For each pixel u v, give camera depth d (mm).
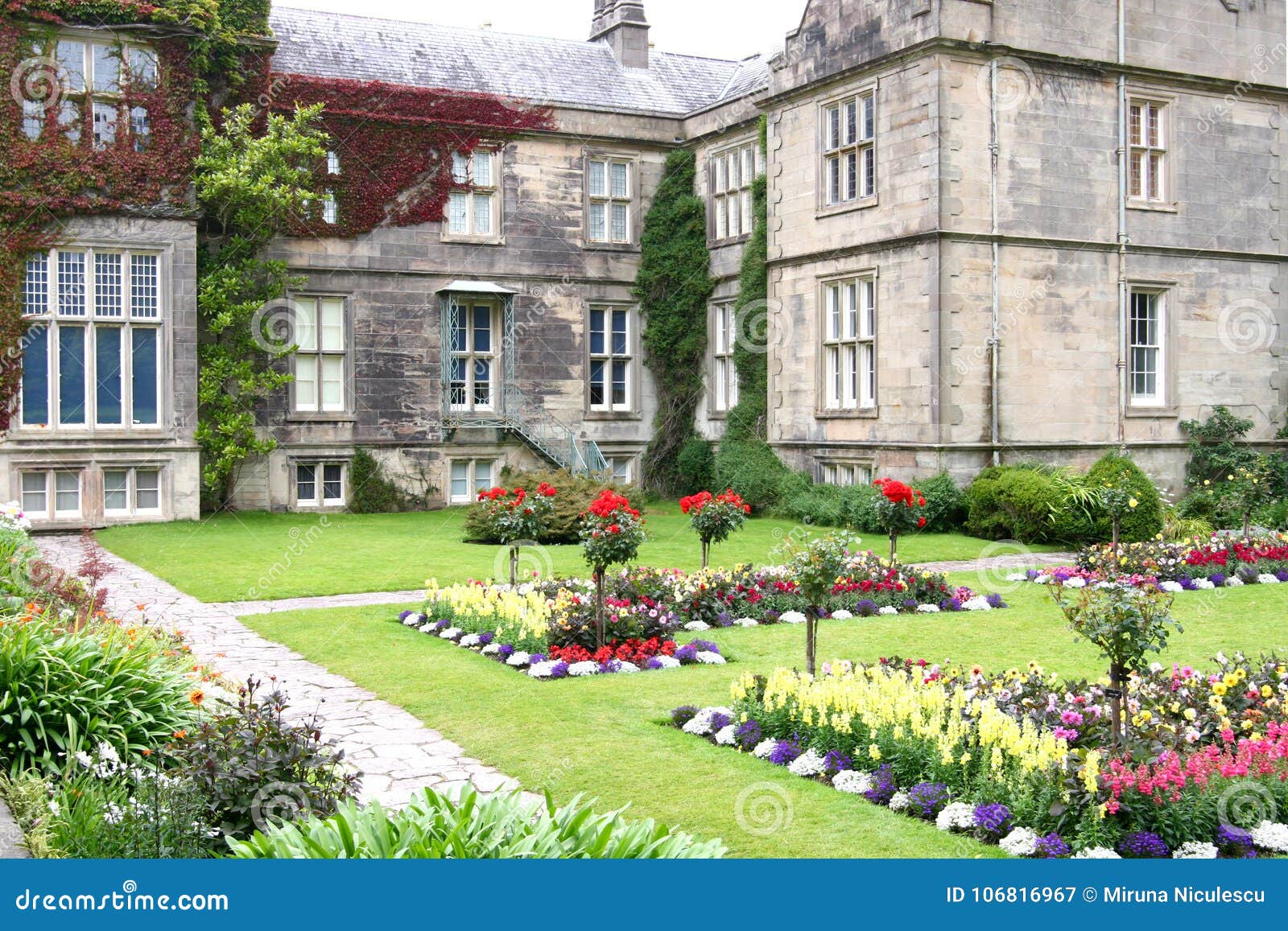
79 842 5551
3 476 21766
